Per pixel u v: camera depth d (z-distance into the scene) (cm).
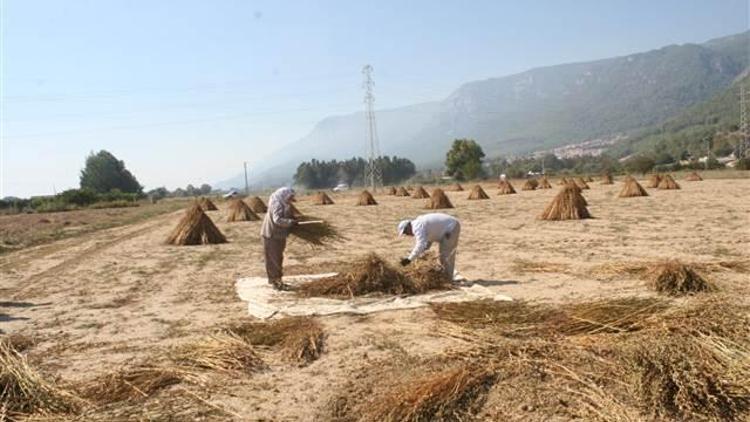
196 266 1364
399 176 14412
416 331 725
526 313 743
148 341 741
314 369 618
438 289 934
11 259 1666
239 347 672
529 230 1802
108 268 1395
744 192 3061
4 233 2673
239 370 620
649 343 572
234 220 2747
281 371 617
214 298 983
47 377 615
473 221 2202
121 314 896
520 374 559
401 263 958
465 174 9044
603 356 589
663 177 3722
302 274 1188
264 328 741
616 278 992
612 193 3550
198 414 522
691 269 885
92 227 2964
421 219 968
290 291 977
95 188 9412
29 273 1374
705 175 5394
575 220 2008
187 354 661
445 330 706
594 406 500
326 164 14675
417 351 652
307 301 892
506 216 2361
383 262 949
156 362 654
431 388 523
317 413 520
